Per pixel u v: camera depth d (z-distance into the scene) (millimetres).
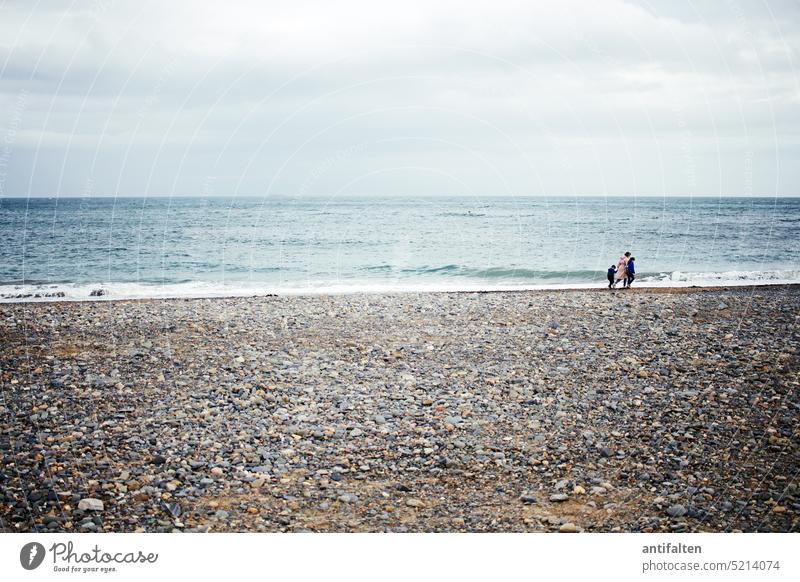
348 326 20516
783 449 10875
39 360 16641
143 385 14516
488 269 40344
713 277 36375
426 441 11375
